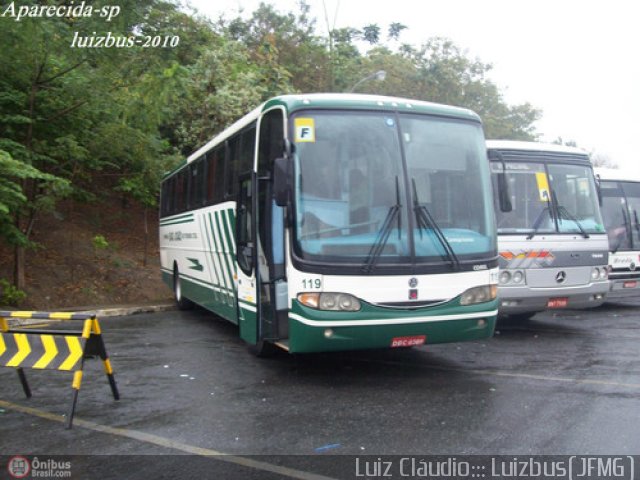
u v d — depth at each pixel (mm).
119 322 12875
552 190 10273
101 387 7219
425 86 35438
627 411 5918
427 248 6988
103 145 15617
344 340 6676
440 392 6742
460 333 7125
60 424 5812
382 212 6938
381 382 7246
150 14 13984
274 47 29297
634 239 13344
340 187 6914
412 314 6824
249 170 8398
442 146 7449
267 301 7508
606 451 4887
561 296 9922
